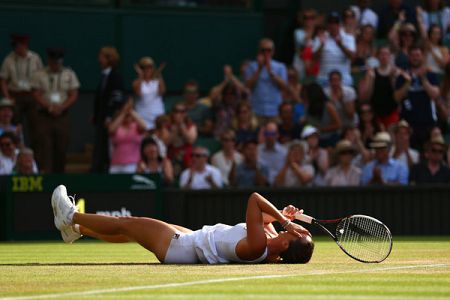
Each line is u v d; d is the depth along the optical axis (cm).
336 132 3825
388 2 4650
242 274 1620
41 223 3362
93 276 1614
